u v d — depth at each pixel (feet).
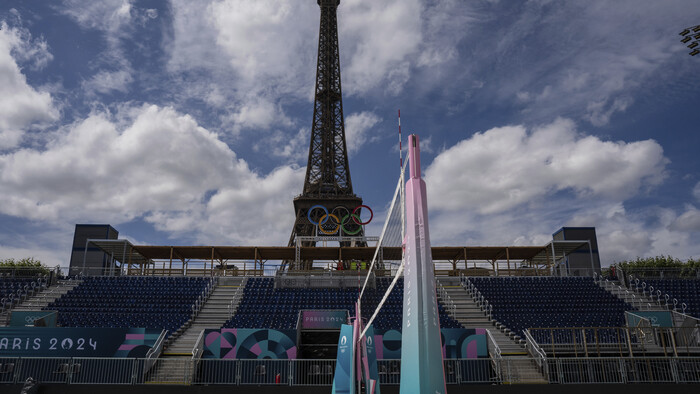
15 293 131.44
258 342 90.38
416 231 30.42
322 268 174.40
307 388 75.05
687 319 101.09
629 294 136.98
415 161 31.99
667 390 73.87
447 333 91.25
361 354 46.91
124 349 89.71
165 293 133.08
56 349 87.97
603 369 78.18
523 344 101.65
